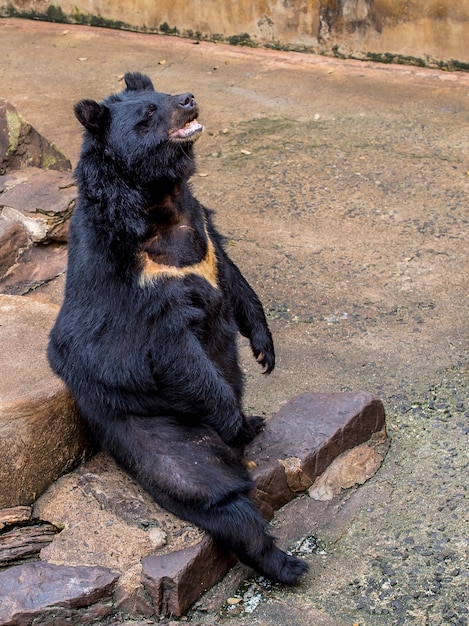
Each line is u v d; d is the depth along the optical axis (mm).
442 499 5008
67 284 4652
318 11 12297
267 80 11852
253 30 12953
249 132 10336
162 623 4242
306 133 10219
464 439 5488
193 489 4426
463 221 8172
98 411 4684
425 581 4465
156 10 13664
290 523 4922
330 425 5258
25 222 7254
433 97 10953
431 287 7191
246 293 5270
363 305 6996
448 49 11539
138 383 4523
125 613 4281
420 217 8281
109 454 4875
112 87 11906
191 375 4500
